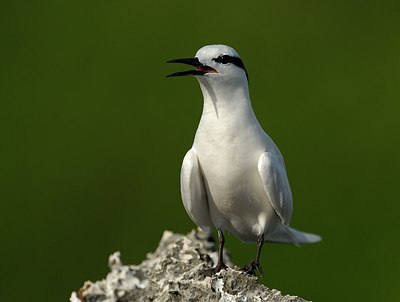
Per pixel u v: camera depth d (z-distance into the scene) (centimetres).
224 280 785
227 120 870
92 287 910
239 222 910
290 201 895
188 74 874
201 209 911
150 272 891
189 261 877
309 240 1007
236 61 873
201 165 884
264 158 861
